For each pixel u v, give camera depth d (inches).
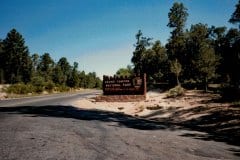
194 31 1937.7
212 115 555.8
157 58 2613.2
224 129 447.8
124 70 3299.7
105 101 1047.6
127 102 979.3
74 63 4621.1
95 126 462.9
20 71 3526.1
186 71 2094.0
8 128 414.0
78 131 405.4
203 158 274.8
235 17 1213.1
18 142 319.0
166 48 2412.6
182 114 605.9
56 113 653.9
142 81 1051.3
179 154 285.6
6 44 3531.0
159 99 966.4
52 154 268.7
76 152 279.0
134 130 434.3
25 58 3555.6
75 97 1421.0
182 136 394.3
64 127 438.9
